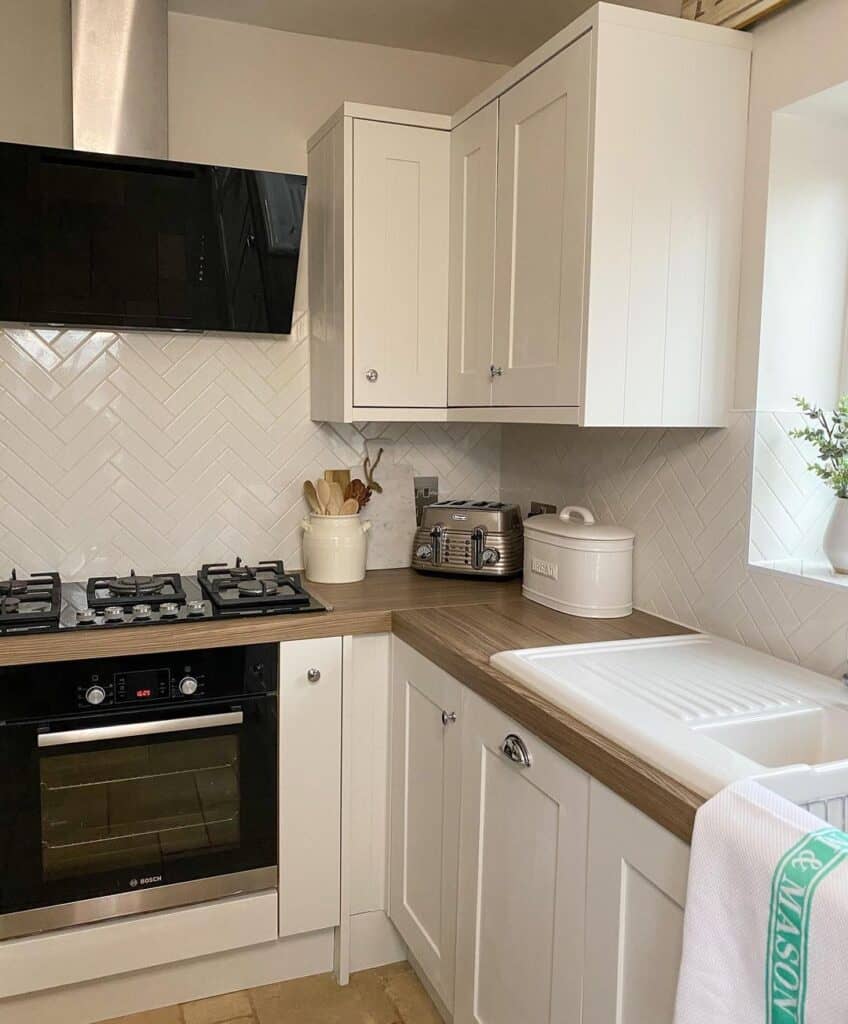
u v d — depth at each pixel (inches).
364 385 93.6
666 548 84.1
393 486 109.6
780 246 72.5
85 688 76.2
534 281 78.0
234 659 80.7
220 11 94.3
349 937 89.0
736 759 48.3
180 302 89.9
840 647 65.8
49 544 95.1
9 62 88.8
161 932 81.1
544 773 59.3
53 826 77.1
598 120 68.1
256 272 90.4
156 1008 84.4
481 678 66.8
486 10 94.0
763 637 73.1
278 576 96.3
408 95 105.1
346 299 92.0
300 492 105.0
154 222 84.3
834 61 65.1
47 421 93.8
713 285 73.7
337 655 84.4
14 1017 79.5
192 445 99.6
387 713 88.3
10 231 80.2
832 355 75.7
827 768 47.8
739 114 73.0
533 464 107.5
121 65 87.1
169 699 79.0
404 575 106.0
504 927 65.6
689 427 76.9
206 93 96.7
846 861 37.0
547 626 80.7
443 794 75.8
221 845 82.7
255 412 101.9
